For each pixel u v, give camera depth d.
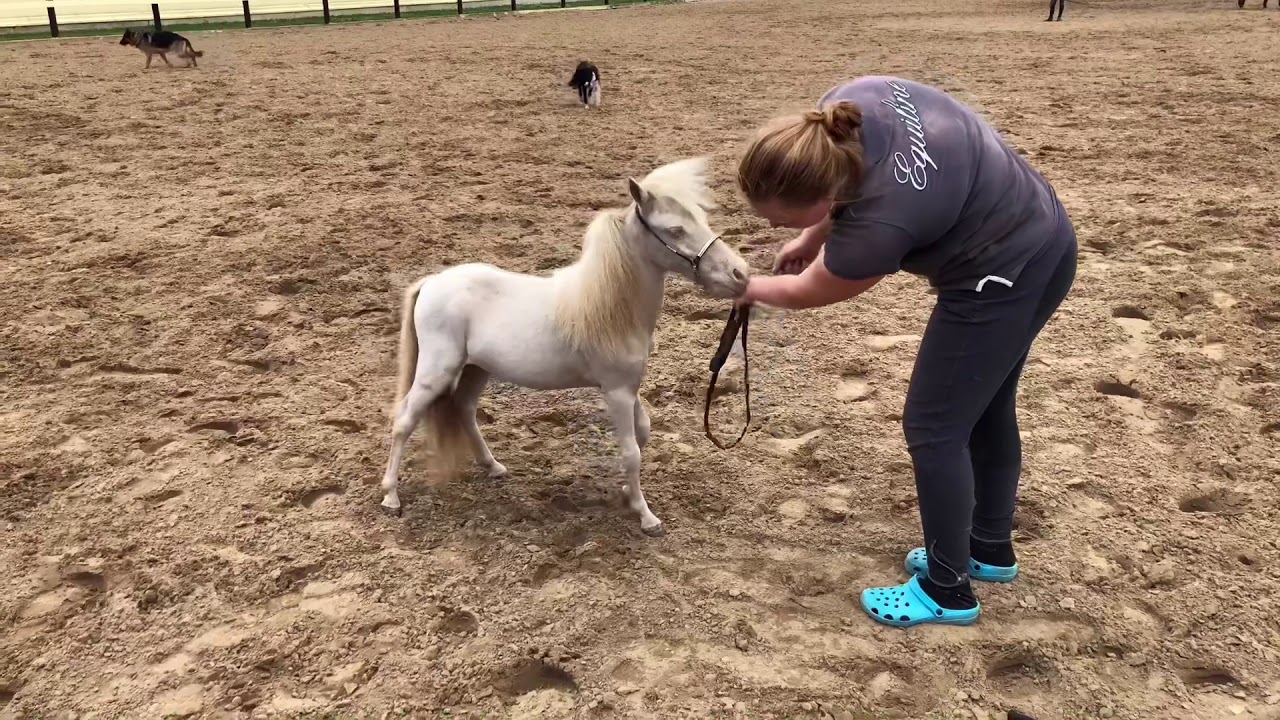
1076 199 6.39
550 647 2.41
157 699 2.25
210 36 18.80
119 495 3.13
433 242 5.82
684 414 3.74
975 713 2.20
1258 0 20.84
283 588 2.66
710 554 2.82
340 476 3.26
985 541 2.61
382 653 2.40
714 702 2.23
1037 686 2.32
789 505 3.09
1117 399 3.78
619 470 3.33
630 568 2.75
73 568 2.74
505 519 3.01
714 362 2.47
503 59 14.63
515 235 6.00
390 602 2.60
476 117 9.92
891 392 3.89
